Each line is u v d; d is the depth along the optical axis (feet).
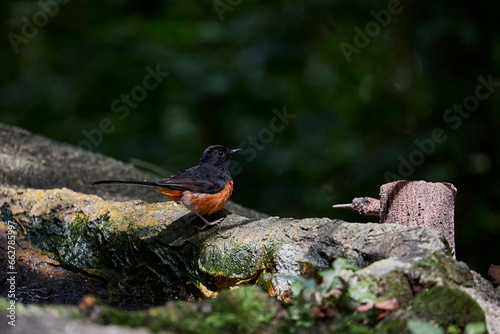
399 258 13.75
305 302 12.95
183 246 17.98
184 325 11.81
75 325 11.23
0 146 27.76
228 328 12.14
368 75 42.80
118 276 18.86
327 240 15.44
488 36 34.94
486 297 13.76
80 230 20.01
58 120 43.80
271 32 41.34
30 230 20.57
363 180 37.73
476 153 35.12
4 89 44.11
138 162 35.47
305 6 41.22
